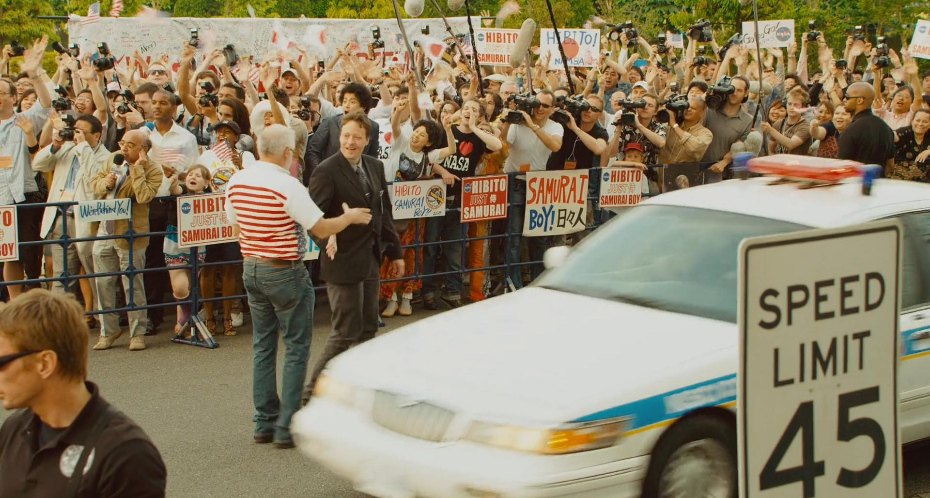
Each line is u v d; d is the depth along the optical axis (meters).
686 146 11.02
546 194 10.24
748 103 13.75
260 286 6.20
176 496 5.63
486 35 15.16
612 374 4.50
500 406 4.38
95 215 8.33
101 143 8.96
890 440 3.09
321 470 6.02
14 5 30.30
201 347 8.77
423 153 9.71
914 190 5.76
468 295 10.62
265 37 17.53
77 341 2.68
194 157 9.44
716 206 5.71
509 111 10.00
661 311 5.18
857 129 9.64
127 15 25.30
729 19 22.89
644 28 26.06
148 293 9.27
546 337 4.94
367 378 4.87
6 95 9.23
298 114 9.68
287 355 6.32
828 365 2.98
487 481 4.22
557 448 4.18
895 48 28.34
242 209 6.15
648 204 6.02
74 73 12.30
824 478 2.98
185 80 10.58
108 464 2.63
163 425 6.79
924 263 5.48
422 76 15.12
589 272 5.69
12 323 2.62
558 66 14.92
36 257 9.23
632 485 4.35
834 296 2.98
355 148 6.52
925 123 10.65
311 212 6.07
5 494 2.71
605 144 10.54
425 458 4.44
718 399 4.60
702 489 4.59
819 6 27.94
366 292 6.79
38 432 2.73
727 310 5.09
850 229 3.01
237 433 6.65
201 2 26.34
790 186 5.85
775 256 2.88
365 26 18.19
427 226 9.99
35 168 9.08
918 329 5.28
